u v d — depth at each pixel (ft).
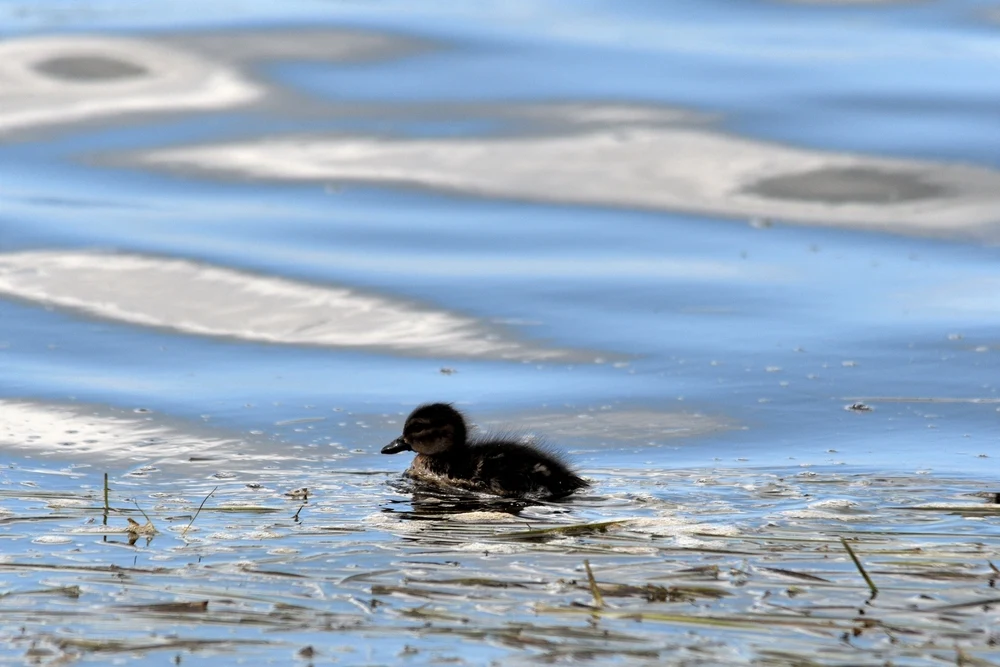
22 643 24.63
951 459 39.70
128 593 27.32
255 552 30.32
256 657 24.02
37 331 51.96
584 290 57.98
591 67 89.81
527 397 46.60
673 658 23.84
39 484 37.19
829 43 95.86
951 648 24.29
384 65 90.58
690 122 79.56
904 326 54.03
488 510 34.86
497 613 26.16
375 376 48.62
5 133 78.48
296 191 70.54
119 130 79.51
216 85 86.89
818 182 71.97
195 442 41.63
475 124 80.28
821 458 40.04
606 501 35.47
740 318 55.01
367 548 30.60
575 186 71.61
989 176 71.61
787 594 27.20
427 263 60.90
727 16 104.63
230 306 55.47
